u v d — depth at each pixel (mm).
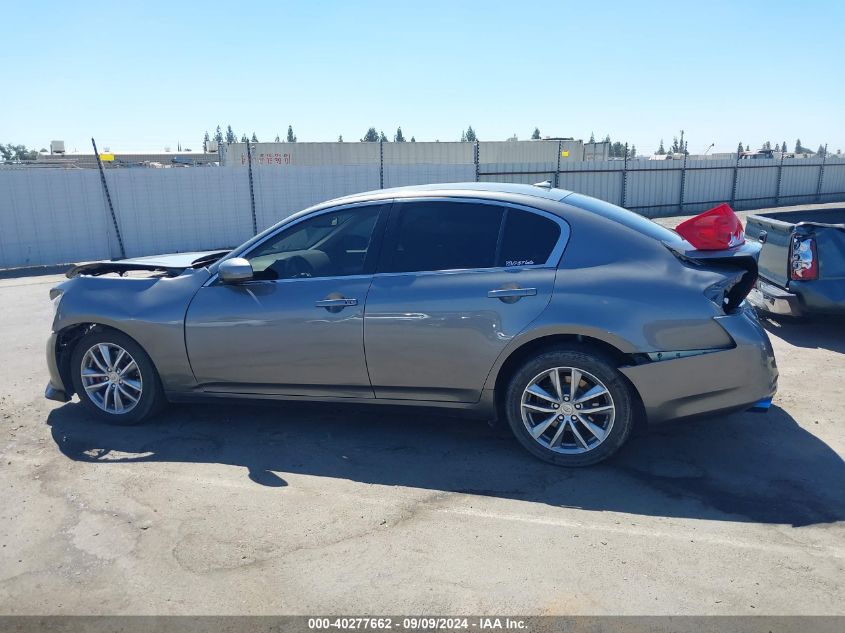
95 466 4098
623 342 3688
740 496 3592
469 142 24953
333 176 17500
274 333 4266
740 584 2820
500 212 4082
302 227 4434
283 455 4230
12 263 14422
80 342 4711
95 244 15227
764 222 7250
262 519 3434
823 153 28938
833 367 5793
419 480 3855
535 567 2973
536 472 3930
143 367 4602
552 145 25625
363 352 4125
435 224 4160
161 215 15844
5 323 8344
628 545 3135
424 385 4094
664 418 3793
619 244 3879
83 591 2867
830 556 3006
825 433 4379
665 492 3654
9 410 5113
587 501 3572
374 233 4250
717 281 3705
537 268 3914
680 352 3691
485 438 4430
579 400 3879
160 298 4539
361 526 3350
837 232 6238
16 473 4016
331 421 4793
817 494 3596
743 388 3729
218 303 4402
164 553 3133
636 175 23766
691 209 25625
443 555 3080
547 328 3785
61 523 3422
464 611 2686
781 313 6629
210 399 4590
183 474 3973
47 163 17359
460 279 3984
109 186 15188
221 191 16406
